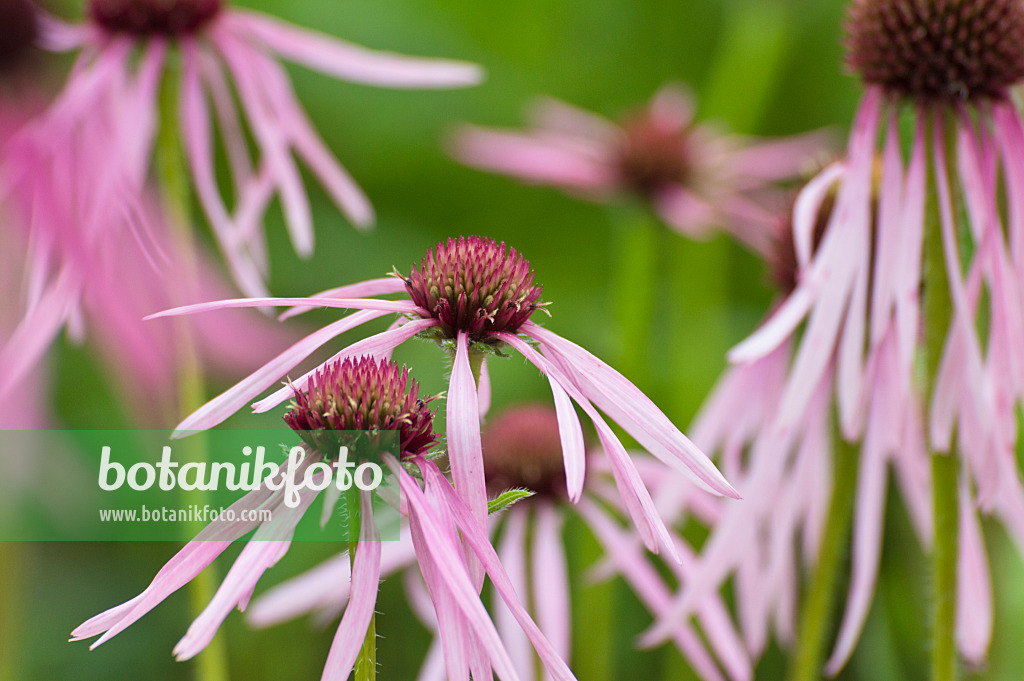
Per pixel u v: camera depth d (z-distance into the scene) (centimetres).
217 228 59
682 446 42
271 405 42
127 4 60
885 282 51
